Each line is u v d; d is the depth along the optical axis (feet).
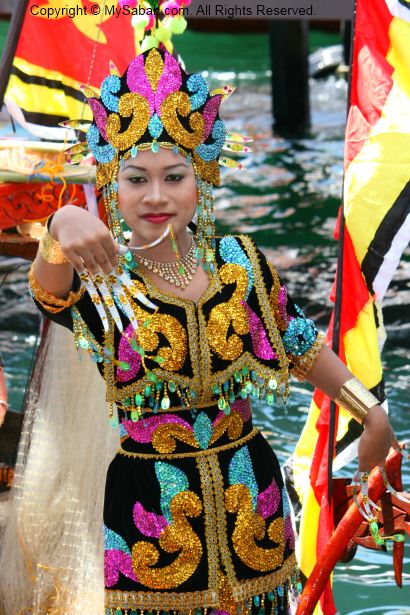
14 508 13.88
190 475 10.31
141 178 10.19
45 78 16.16
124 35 15.93
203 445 10.37
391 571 16.84
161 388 10.25
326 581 12.07
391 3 13.32
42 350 14.33
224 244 10.66
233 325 10.35
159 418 10.33
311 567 13.19
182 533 10.27
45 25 16.01
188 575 10.27
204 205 10.49
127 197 10.24
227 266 10.53
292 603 13.20
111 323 10.23
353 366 13.29
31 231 15.12
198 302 10.31
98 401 13.60
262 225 38.17
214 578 10.29
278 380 10.55
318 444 13.32
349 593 16.10
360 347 13.25
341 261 13.30
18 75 16.15
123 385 10.27
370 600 15.85
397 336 27.32
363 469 11.04
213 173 10.60
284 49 52.90
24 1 15.98
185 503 10.28
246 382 10.43
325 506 12.82
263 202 41.16
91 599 13.28
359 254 13.28
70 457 13.58
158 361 10.04
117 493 10.55
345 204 13.42
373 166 13.29
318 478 13.20
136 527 10.35
